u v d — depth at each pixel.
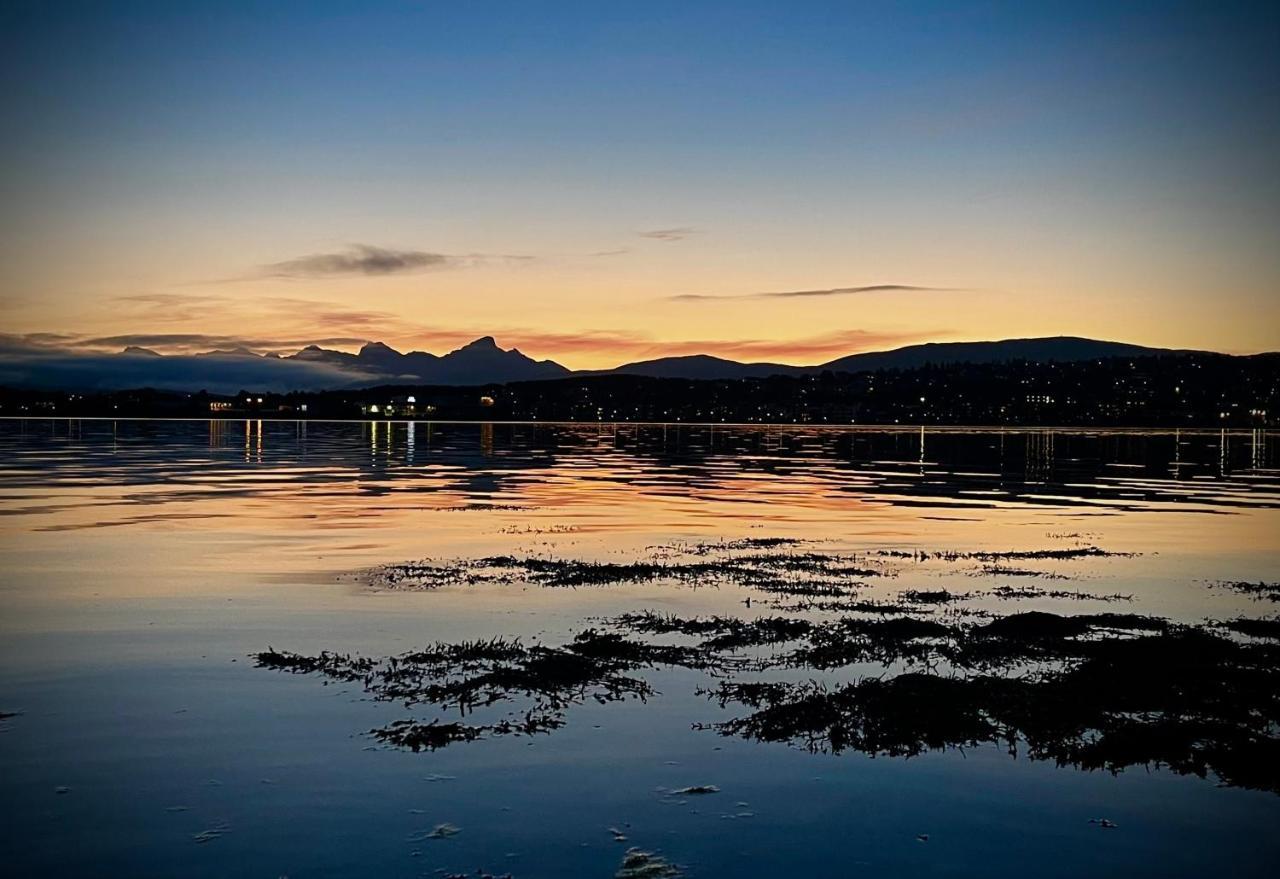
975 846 8.05
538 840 8.03
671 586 19.77
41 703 11.44
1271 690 11.99
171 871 7.49
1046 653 14.07
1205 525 32.62
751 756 9.91
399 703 11.52
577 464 74.25
